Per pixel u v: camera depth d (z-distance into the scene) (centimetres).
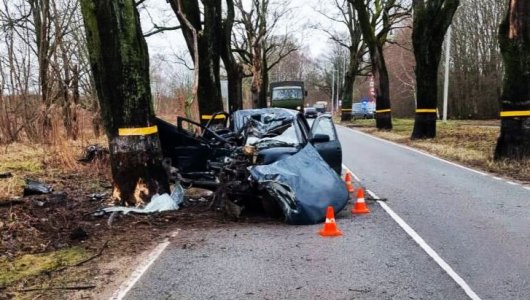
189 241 757
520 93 1509
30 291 566
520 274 598
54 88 2097
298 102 4359
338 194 891
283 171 878
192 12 1730
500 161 1552
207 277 601
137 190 945
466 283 570
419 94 2514
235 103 2516
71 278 606
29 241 750
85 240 765
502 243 727
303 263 647
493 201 1039
